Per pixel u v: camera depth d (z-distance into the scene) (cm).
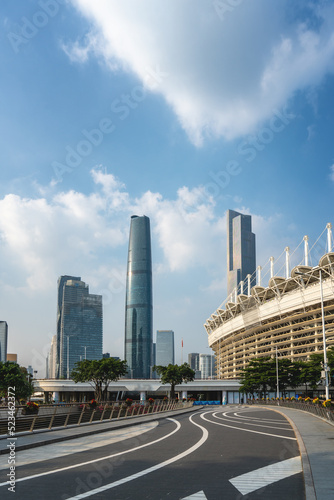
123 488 1254
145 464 1652
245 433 2848
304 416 4541
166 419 4709
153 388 15075
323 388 14012
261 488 1233
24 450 2095
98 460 1761
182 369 11894
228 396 15725
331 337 14288
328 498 1047
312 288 14362
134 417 4844
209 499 1124
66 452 2017
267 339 17538
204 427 3431
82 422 3619
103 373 10169
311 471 1362
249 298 18488
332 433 2545
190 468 1557
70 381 14738
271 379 11738
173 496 1158
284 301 15788
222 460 1722
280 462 1653
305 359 15100
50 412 3384
